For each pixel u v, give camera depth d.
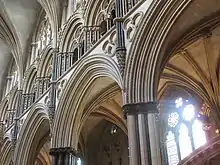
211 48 17.42
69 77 18.33
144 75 13.15
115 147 24.47
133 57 13.56
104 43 16.05
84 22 18.80
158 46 13.27
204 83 18.53
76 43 19.53
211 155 13.38
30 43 27.03
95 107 19.47
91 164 24.95
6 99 29.58
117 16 15.59
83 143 25.05
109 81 17.98
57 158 17.00
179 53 17.27
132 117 12.65
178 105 21.47
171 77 19.20
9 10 26.55
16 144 22.69
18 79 26.39
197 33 15.70
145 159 11.77
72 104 17.73
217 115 18.16
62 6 22.62
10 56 30.98
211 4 13.83
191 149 19.91
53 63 20.42
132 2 15.25
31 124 21.72
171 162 20.58
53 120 18.38
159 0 13.47
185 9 13.24
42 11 26.61
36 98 22.56
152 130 12.24
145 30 13.57
